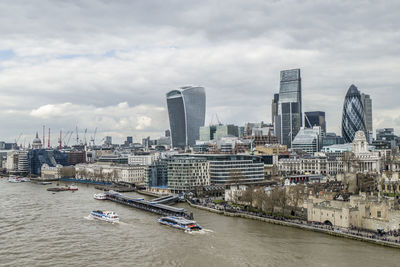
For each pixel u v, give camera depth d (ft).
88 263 655.35
